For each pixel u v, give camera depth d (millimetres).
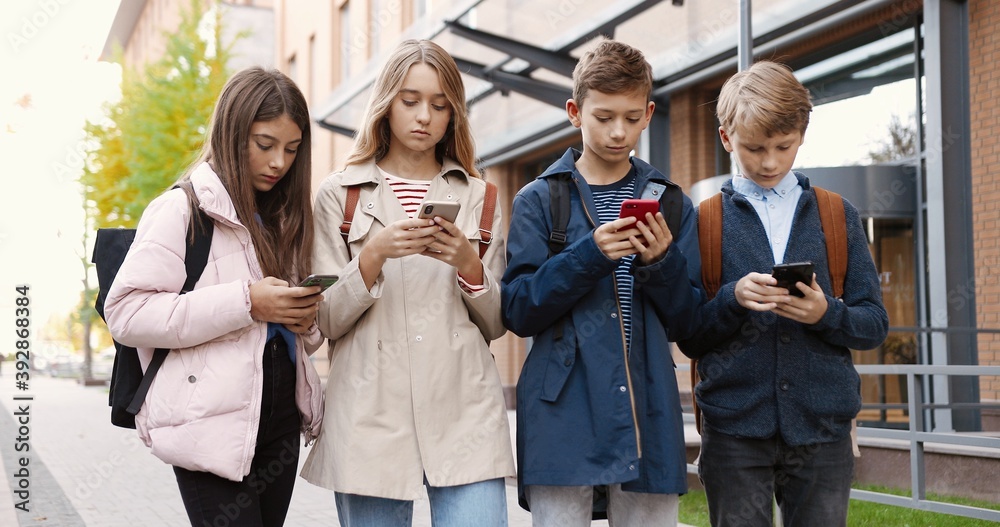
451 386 2525
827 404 2512
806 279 2354
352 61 19828
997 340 7430
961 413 7656
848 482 2562
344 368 2523
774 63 2590
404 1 16422
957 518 5387
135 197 17750
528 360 2588
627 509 2580
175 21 30969
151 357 2395
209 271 2424
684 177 10539
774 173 2570
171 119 17141
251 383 2383
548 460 2471
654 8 9141
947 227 7715
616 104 2496
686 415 8367
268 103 2428
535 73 11273
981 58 7602
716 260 2676
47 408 19297
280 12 26609
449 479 2467
